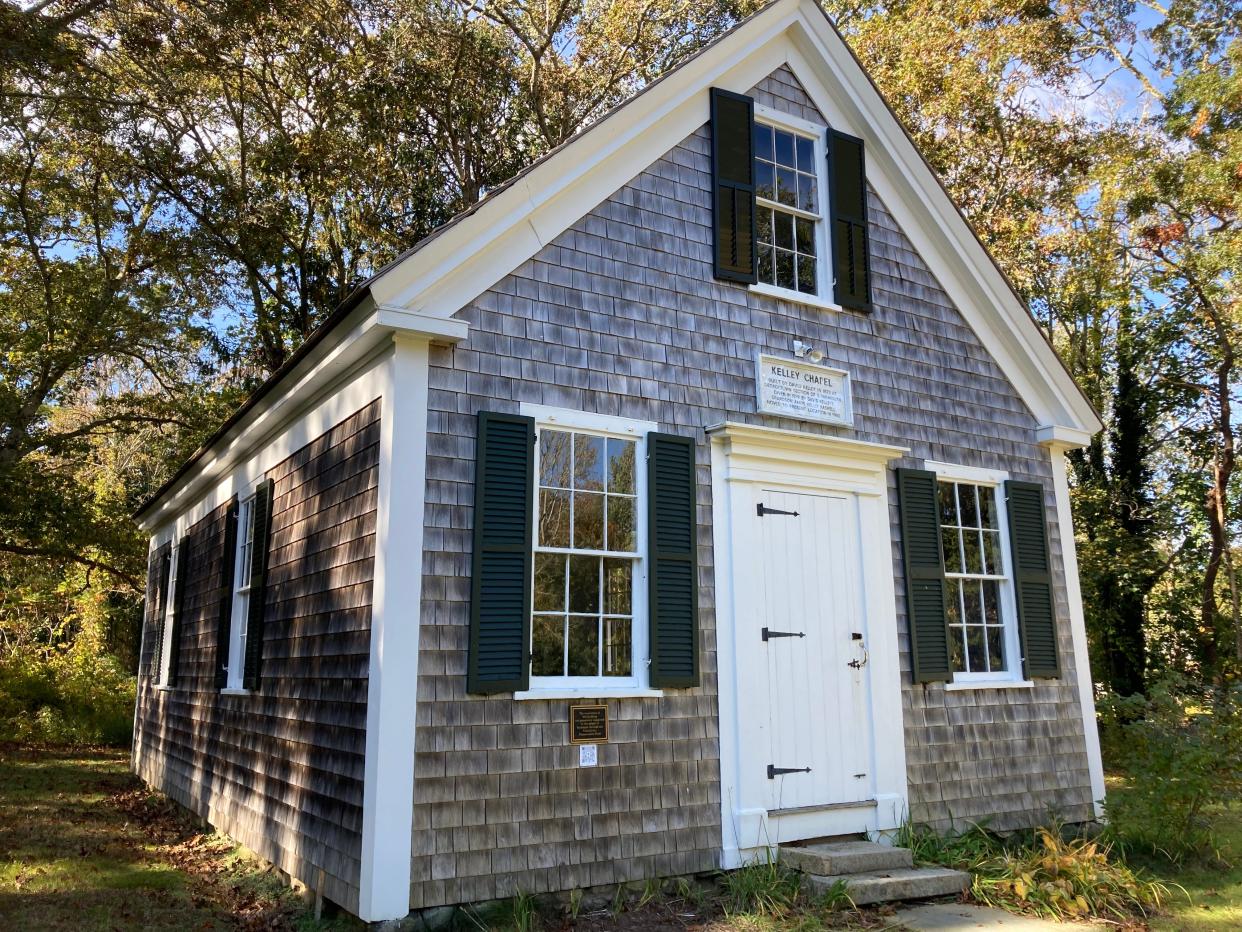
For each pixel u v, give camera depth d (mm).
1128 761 7957
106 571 18938
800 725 6617
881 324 8086
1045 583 8578
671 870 5777
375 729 5000
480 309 5820
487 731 5297
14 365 16844
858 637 7113
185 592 10898
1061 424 9227
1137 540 16016
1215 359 15812
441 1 17656
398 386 5426
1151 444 16781
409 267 5430
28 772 12453
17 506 15891
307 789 6027
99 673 17344
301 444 7109
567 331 6172
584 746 5625
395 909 4785
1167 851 7391
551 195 6184
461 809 5109
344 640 5715
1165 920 5672
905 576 7555
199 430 18391
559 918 5262
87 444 17922
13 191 16469
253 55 17750
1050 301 17484
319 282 19531
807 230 8000
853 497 7414
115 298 16797
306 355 6340
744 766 6246
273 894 6109
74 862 6918
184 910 5703
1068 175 17141
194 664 9883
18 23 12789
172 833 8547
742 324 7141
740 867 6051
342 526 6023
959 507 8344
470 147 18828
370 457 5691
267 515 7676
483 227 5824
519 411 5836
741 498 6711
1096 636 15953
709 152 7312
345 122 17812
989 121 16938
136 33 15148
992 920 5516
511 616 5465
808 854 6043
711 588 6430
